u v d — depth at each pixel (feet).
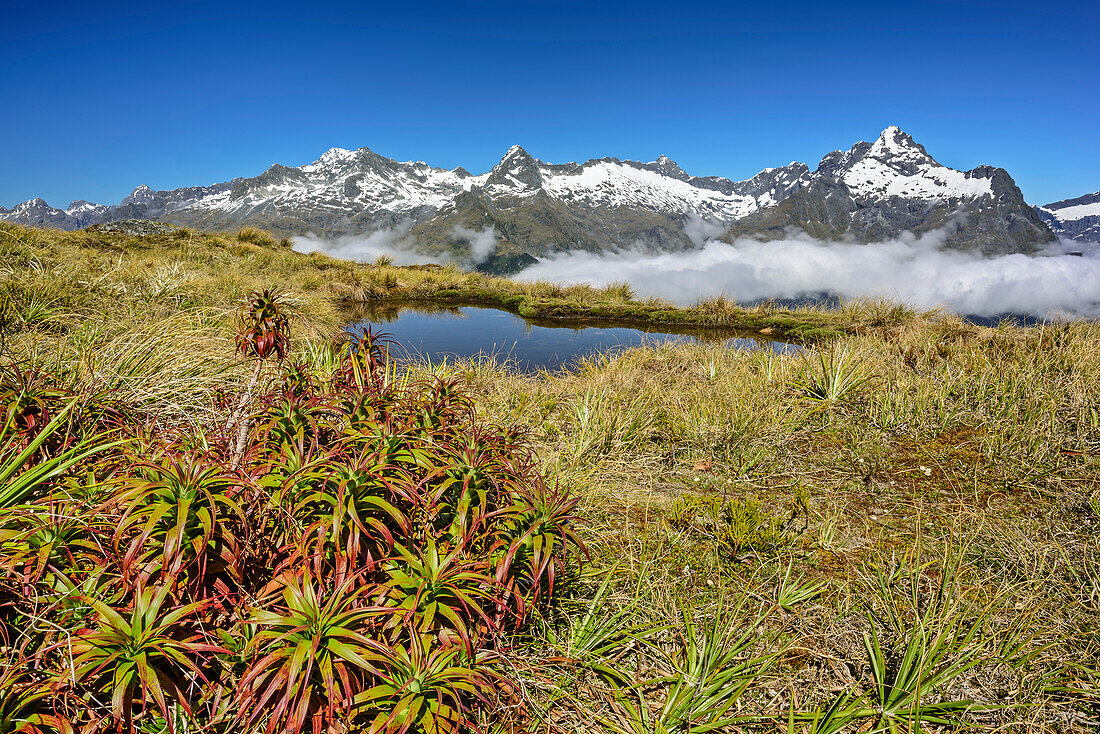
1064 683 6.18
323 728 4.85
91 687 4.77
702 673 6.21
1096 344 18.76
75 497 5.84
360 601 5.50
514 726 5.59
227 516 5.61
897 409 14.21
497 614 6.19
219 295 25.70
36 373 8.20
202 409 9.87
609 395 15.37
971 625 7.03
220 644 5.17
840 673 6.38
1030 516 9.57
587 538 8.83
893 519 9.71
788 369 18.13
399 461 6.41
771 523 9.03
